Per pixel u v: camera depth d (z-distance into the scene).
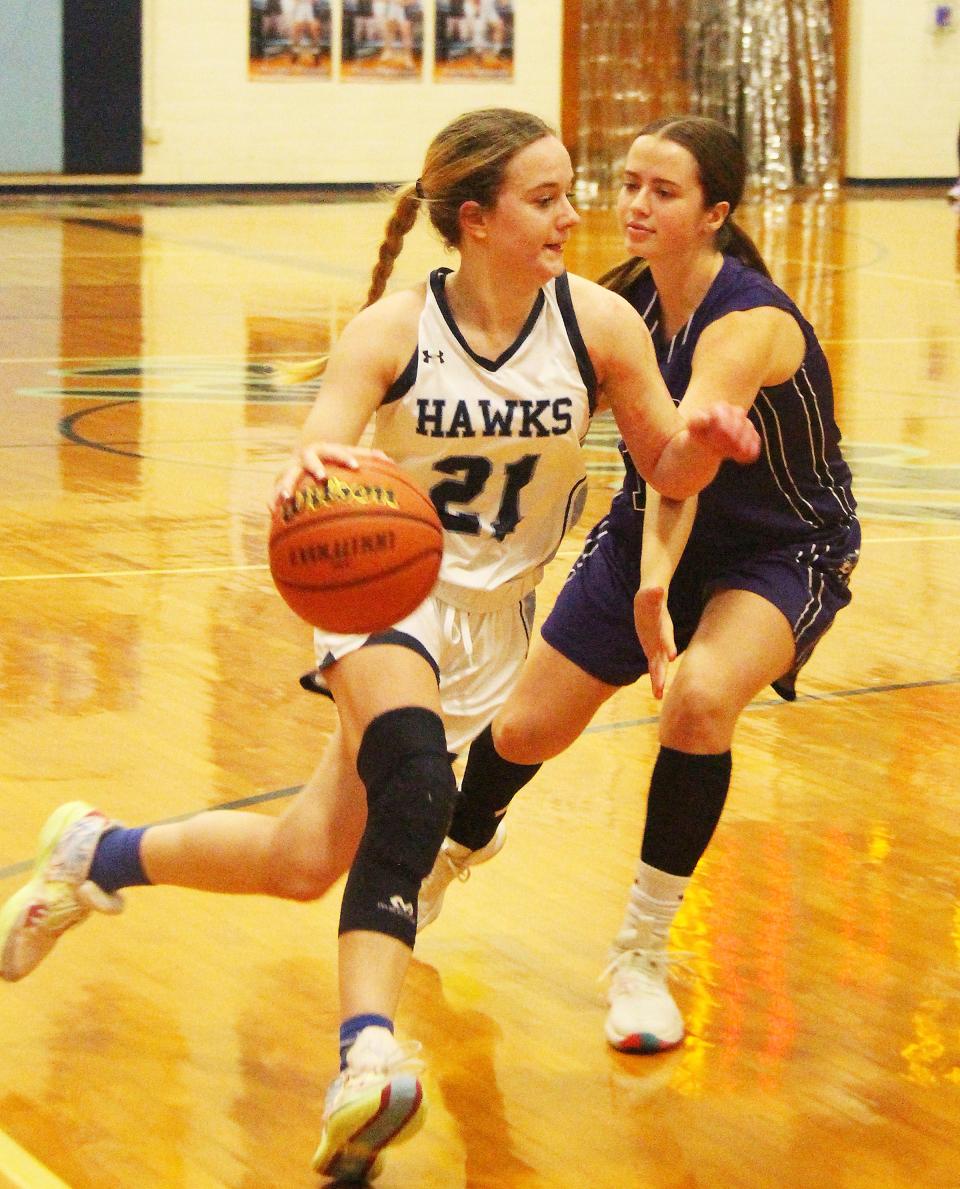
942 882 7.28
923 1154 5.21
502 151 5.14
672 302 6.23
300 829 5.44
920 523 14.20
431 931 6.76
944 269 31.98
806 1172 5.09
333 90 43.06
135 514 13.84
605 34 44.47
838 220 40.09
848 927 6.82
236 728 8.92
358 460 5.03
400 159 44.06
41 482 14.91
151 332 23.41
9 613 10.96
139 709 9.19
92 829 5.80
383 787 5.05
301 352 21.94
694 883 7.21
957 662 10.59
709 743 5.86
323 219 38.19
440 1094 5.52
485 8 43.66
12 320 24.22
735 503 6.12
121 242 33.41
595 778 8.42
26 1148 5.09
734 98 45.31
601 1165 5.11
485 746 6.43
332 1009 6.05
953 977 6.43
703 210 6.07
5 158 40.53
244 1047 5.76
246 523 13.65
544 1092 5.55
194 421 17.73
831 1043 5.91
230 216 38.41
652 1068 5.73
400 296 5.36
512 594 5.67
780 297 6.04
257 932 6.66
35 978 6.23
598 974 6.43
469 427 5.34
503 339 5.36
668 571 5.79
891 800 8.23
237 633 10.67
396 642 5.25
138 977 6.26
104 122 41.12
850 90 47.34
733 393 5.90
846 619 11.49
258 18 41.94
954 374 21.53
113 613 11.03
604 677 6.25
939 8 47.34
